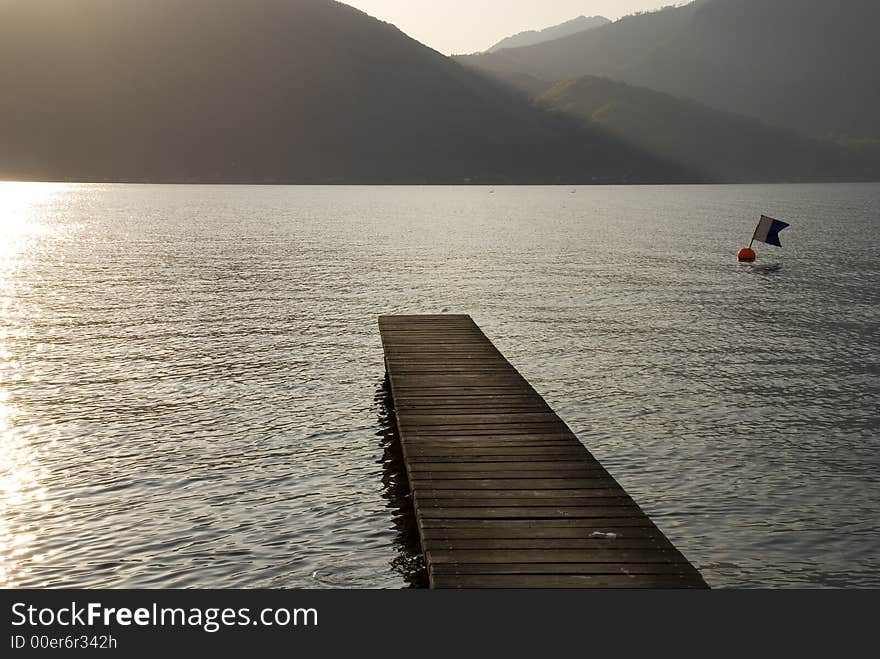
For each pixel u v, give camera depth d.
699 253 64.88
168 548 13.86
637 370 26.03
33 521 14.75
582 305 38.84
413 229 90.94
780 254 63.56
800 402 22.44
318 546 13.98
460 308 37.88
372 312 36.56
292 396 22.92
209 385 23.94
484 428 16.58
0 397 22.48
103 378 24.62
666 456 18.22
